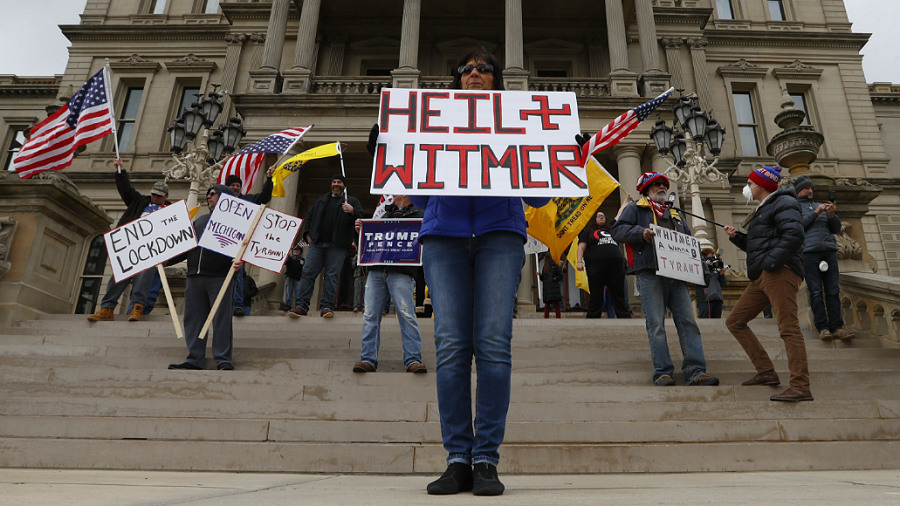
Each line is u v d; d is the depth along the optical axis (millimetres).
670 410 4246
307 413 4250
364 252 5453
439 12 22031
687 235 5406
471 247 2422
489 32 22172
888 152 25188
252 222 5785
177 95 23312
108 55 23969
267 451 3664
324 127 16906
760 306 4809
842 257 7262
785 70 23328
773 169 4938
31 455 3674
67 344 6348
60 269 8031
